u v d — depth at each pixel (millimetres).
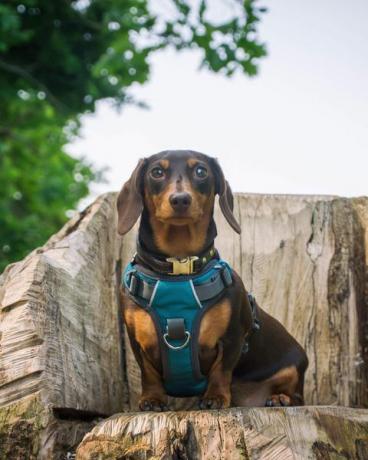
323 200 1392
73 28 3068
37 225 3152
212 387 1009
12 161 3707
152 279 1001
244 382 1184
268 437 867
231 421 874
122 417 923
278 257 1371
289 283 1362
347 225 1373
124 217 1055
